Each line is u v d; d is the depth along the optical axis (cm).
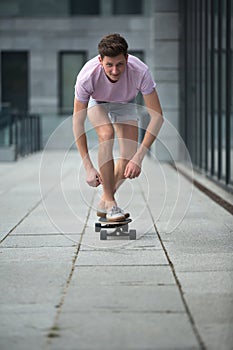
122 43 1093
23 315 744
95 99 1184
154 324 708
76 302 792
